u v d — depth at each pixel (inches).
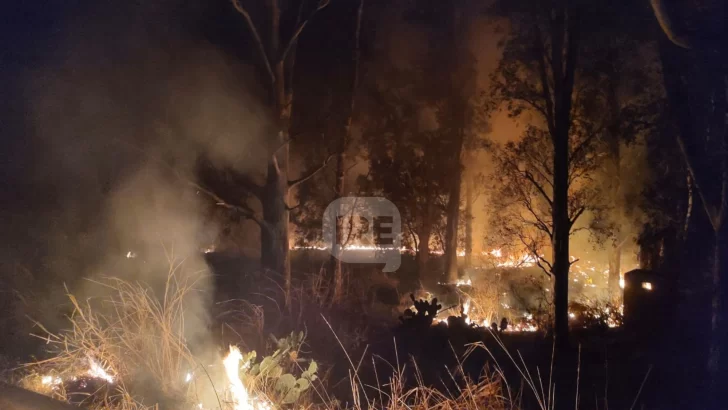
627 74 490.9
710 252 487.2
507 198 655.1
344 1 555.8
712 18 264.1
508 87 476.7
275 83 442.0
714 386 277.7
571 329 508.7
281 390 234.1
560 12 440.1
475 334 383.9
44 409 161.6
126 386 223.8
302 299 409.4
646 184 601.0
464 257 986.1
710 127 310.0
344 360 321.7
